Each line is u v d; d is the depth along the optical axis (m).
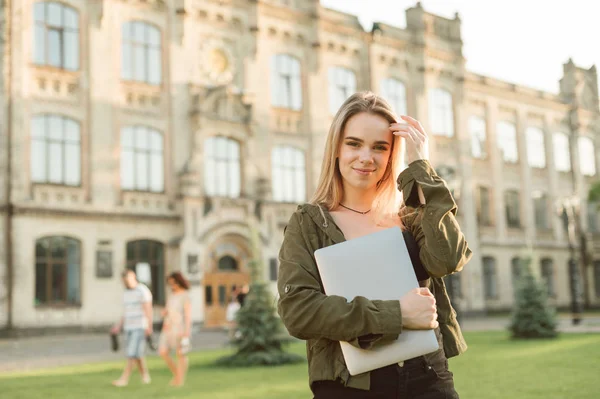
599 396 7.84
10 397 9.36
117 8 28.12
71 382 11.27
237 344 14.53
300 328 2.16
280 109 32.47
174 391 9.78
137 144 28.12
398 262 2.23
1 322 23.72
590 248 45.91
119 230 26.83
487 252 40.22
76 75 26.75
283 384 10.44
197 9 30.34
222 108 30.25
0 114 24.67
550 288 43.72
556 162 45.97
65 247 25.64
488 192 41.50
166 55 29.36
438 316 2.38
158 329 27.27
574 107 47.31
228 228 29.03
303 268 2.26
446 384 2.21
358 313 2.06
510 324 19.45
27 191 24.97
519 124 44.06
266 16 32.59
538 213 44.31
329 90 34.53
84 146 26.62
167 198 28.44
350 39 35.59
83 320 25.48
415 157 2.38
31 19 25.88
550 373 10.30
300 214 2.40
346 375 2.16
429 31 39.12
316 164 33.25
